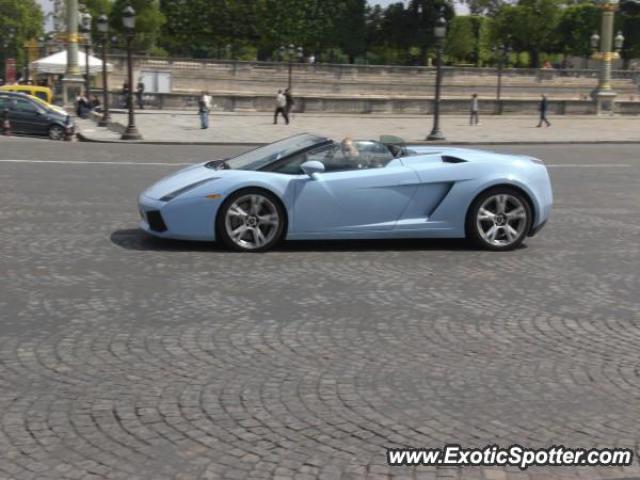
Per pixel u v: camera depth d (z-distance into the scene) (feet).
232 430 15.26
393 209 31.40
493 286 27.02
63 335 20.80
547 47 321.11
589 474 13.78
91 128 114.62
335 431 15.30
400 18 282.15
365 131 121.08
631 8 305.94
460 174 31.68
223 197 30.50
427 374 18.49
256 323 22.17
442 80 240.12
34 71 187.32
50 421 15.55
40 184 49.65
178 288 25.71
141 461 13.97
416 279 27.66
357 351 20.02
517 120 160.15
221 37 278.67
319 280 27.20
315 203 30.83
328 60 318.04
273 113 164.55
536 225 32.76
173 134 105.19
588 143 109.91
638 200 50.47
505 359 19.67
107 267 28.37
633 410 16.61
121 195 46.09
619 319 23.41
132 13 96.02
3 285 25.67
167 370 18.40
